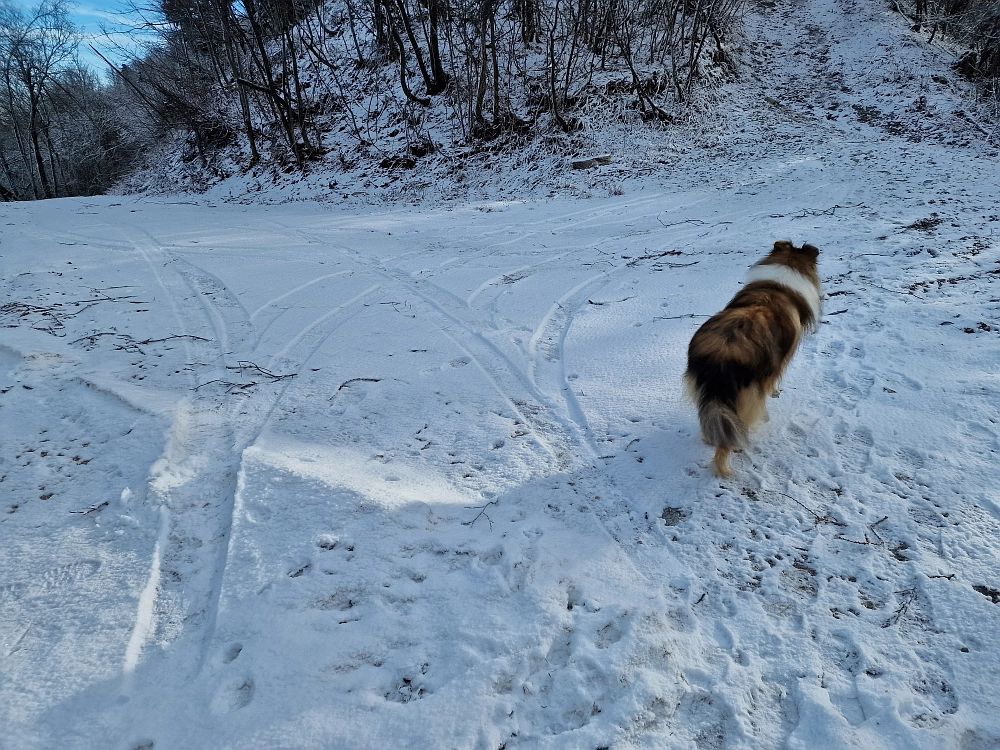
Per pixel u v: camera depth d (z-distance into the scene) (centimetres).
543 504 369
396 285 830
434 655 266
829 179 1421
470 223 1295
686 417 454
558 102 1964
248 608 292
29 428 462
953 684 248
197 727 237
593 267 872
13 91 3406
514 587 301
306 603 294
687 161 1742
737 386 358
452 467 411
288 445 436
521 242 1076
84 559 328
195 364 581
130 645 275
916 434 409
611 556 323
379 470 404
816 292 452
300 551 327
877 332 569
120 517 357
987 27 2130
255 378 548
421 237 1171
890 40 2338
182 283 865
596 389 507
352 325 678
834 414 440
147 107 2995
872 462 387
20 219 1529
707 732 236
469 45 2020
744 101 2116
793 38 2538
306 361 585
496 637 271
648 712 240
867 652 263
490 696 246
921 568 305
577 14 2038
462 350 600
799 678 255
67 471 407
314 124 2369
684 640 273
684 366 526
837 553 320
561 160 1805
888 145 1745
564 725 238
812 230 975
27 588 309
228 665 263
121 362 584
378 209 1633
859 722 235
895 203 1138
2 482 396
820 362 522
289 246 1121
